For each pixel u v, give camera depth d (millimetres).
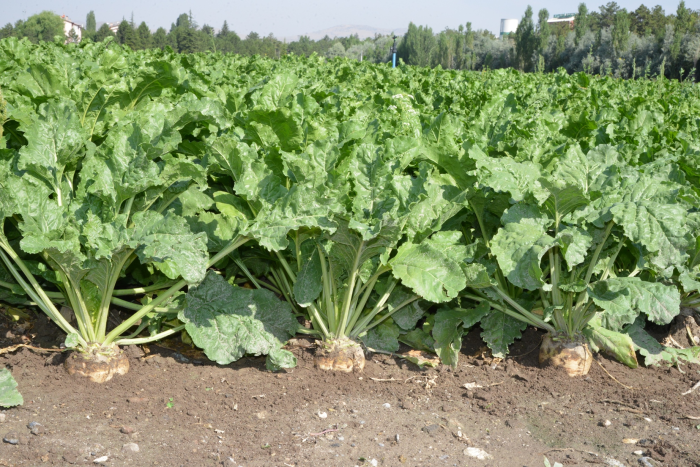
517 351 4734
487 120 6262
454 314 4469
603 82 14117
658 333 5094
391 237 3730
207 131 4844
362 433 3434
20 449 3020
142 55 10922
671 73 40156
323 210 3639
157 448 3139
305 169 3936
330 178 4074
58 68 5523
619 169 4359
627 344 4371
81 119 4496
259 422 3477
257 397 3752
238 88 7391
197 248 3574
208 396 3727
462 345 4816
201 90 5688
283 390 3861
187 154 4801
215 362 4254
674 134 6434
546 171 4332
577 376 4301
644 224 3840
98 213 3803
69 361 3754
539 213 4039
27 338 4297
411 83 11000
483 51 83625
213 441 3248
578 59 53500
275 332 4121
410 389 4020
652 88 12398
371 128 4715
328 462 3131
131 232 3551
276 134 4430
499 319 4574
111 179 3719
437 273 3691
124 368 3871
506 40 85875
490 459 3268
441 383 4145
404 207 3998
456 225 4621
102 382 3746
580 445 3459
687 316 5070
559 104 9203
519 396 4020
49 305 3838
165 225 3547
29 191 3580
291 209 3662
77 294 3662
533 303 4637
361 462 3152
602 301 3906
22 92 4688
